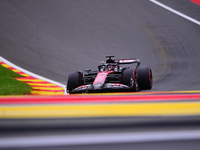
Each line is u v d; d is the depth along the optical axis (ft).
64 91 115.14
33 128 31.73
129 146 27.07
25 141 28.40
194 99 49.80
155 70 162.71
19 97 54.85
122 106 41.57
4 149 26.45
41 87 122.83
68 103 46.73
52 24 241.96
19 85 113.60
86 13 266.98
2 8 265.54
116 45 208.74
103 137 29.17
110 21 253.24
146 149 26.27
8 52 189.47
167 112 36.47
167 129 31.07
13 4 275.80
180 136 29.22
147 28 242.58
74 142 28.02
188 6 294.05
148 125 32.35
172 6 292.40
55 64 171.42
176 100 48.26
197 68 160.35
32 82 133.49
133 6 287.07
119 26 244.01
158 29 241.14
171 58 186.39
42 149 26.53
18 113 37.35
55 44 206.49
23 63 171.83
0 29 226.99
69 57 184.03
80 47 202.69
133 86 91.61
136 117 34.09
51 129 31.53
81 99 52.39
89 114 36.40
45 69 162.40
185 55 191.52
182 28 243.81
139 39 221.46
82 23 246.88
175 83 124.06
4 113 37.58
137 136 29.37
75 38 218.79
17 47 198.49
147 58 187.32
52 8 273.54
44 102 49.37
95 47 203.72
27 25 237.04
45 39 214.48
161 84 123.65
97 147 26.89
